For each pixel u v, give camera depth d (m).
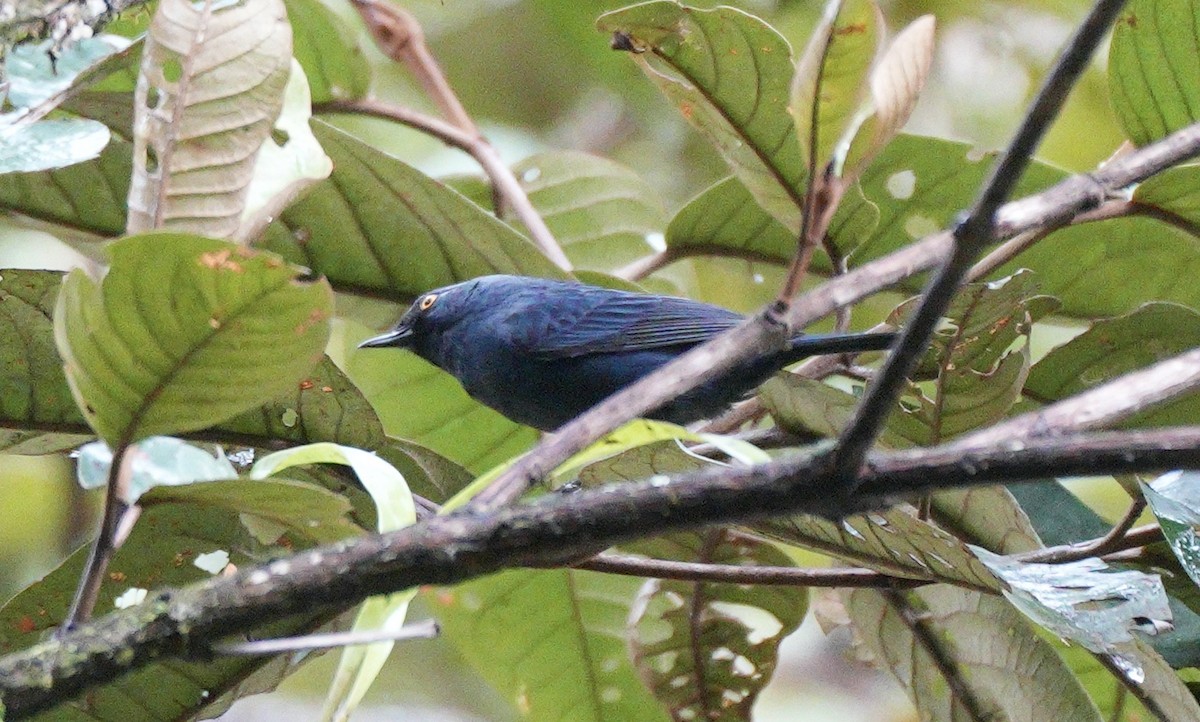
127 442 4.50
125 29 8.98
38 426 6.80
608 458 6.17
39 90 7.17
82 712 6.64
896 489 3.84
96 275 7.73
